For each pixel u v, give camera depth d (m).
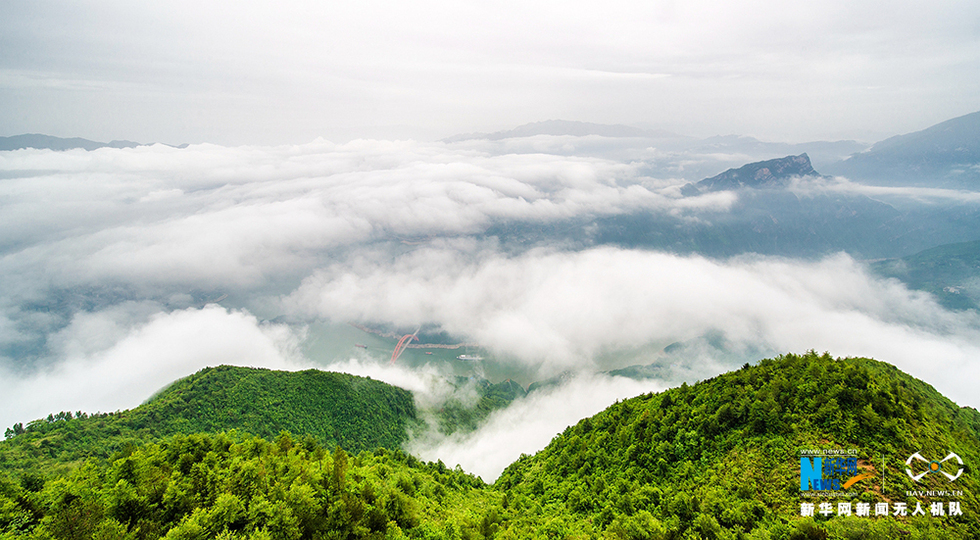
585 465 110.50
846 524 58.78
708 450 88.31
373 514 70.38
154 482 66.62
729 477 78.00
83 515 59.69
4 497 63.84
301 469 77.44
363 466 101.19
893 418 73.88
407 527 76.06
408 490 94.50
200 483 68.31
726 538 65.06
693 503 75.44
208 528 59.22
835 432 76.19
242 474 70.88
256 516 61.69
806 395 85.06
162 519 62.34
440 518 86.38
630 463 99.38
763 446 80.44
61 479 68.94
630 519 76.44
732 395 96.50
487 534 81.25
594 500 93.00
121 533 58.72
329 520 66.44
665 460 93.12
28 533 58.72
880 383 82.00
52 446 130.62
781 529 62.53
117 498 61.84
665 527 72.69
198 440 87.75
